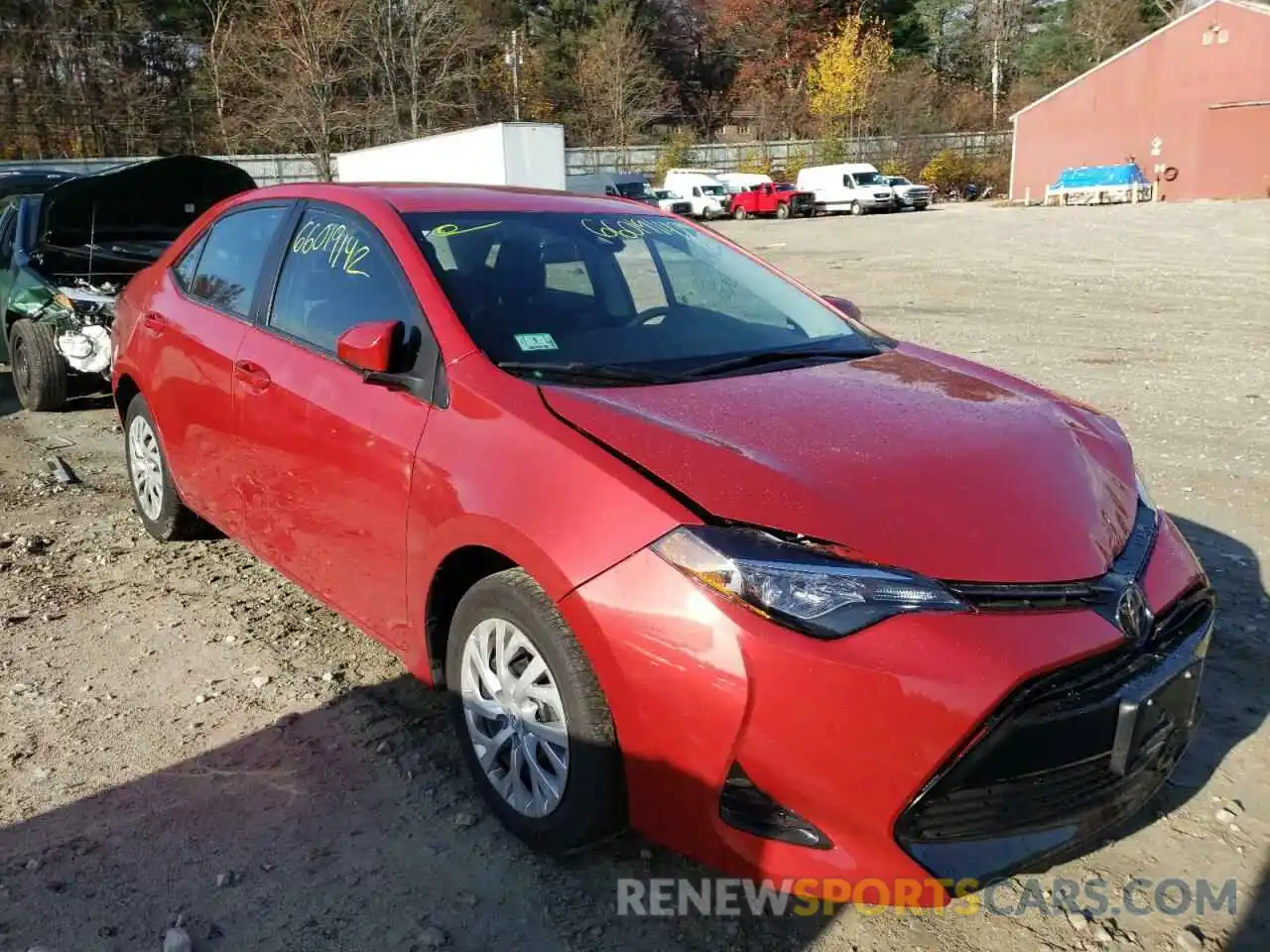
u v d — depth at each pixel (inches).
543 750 104.0
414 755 127.6
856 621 87.2
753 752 87.7
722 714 87.8
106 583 179.5
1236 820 115.6
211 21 1893.5
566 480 99.5
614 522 94.8
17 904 101.4
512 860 108.7
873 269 764.0
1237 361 373.7
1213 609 112.0
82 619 165.5
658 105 2487.7
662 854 109.8
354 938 97.8
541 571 98.3
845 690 85.6
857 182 1700.3
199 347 160.1
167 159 315.6
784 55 2709.2
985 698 85.7
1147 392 323.9
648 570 91.9
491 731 112.0
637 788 95.7
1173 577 105.3
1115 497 110.2
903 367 134.8
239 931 98.5
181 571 184.5
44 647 155.6
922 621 87.8
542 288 133.3
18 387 310.7
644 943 97.6
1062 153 1807.3
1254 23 1540.4
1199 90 1619.1
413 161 1003.9
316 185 155.4
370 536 124.2
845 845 87.9
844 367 131.8
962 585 90.6
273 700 140.3
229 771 124.0
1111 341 423.2
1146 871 107.9
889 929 99.7
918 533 93.1
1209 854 110.3
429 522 113.0
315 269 144.6
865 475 98.8
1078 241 936.3
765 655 86.5
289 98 1622.8
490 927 99.4
